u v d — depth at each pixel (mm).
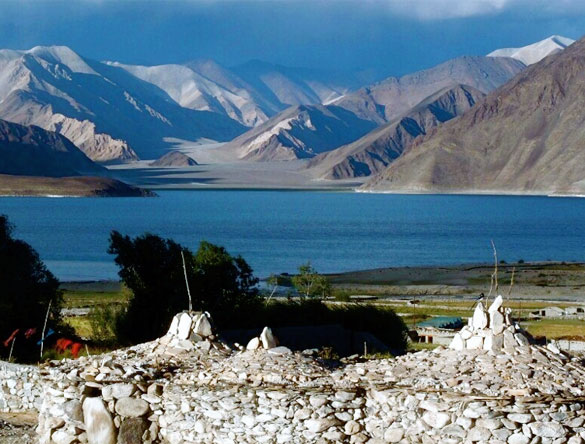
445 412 18500
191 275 63719
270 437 19656
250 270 67500
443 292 151000
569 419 18062
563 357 20062
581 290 153500
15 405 28969
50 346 52250
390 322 62500
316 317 61500
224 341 23969
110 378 21469
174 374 21719
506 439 18109
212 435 20188
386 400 19062
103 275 193625
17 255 64562
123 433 20969
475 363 19734
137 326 62906
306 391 19672
